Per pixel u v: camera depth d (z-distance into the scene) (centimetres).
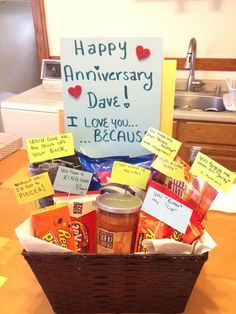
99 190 61
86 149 72
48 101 207
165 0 216
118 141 72
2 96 272
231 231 77
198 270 49
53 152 62
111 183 60
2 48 274
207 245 48
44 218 52
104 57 65
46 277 50
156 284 51
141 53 64
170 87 67
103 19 230
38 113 200
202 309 56
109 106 69
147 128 70
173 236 52
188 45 225
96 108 69
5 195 92
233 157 185
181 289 52
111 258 48
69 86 67
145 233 53
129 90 67
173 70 65
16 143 126
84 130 71
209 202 55
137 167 60
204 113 180
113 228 51
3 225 78
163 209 53
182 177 58
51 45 246
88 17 232
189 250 48
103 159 67
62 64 66
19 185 56
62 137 62
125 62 65
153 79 66
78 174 60
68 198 58
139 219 54
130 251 53
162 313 56
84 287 52
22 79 313
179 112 182
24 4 296
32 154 61
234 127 177
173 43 229
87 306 55
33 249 48
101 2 225
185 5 215
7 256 68
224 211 85
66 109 70
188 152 189
